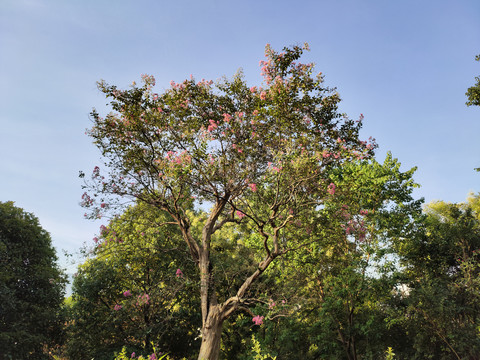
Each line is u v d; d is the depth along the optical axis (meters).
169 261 16.61
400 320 16.58
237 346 19.31
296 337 16.97
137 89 11.98
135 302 14.62
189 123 12.12
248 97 12.18
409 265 21.22
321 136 11.85
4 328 15.72
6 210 17.69
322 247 16.67
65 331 17.50
